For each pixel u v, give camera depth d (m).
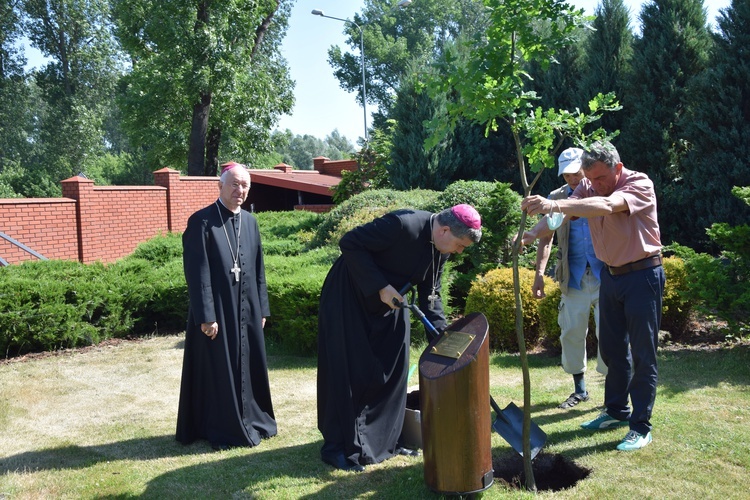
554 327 6.05
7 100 37.59
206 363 4.18
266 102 24.83
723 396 4.49
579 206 3.19
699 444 3.67
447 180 12.55
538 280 4.57
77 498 3.42
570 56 12.05
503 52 3.13
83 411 4.94
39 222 12.55
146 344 7.24
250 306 4.33
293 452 3.97
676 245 6.46
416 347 6.52
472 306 6.62
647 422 3.68
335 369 3.76
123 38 25.25
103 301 7.36
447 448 3.09
